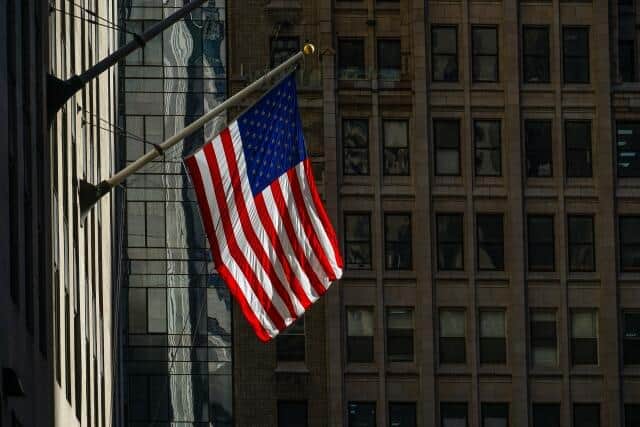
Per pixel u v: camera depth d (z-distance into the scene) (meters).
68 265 111.00
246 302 94.50
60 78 105.88
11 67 81.44
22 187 84.50
